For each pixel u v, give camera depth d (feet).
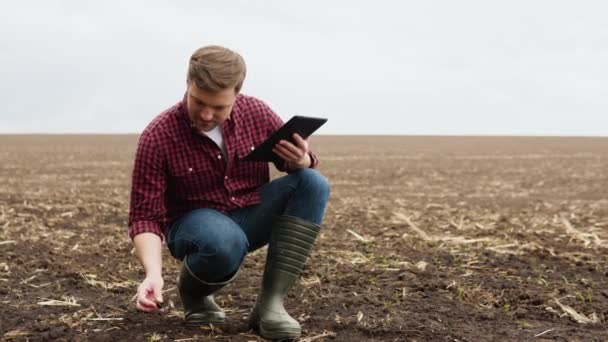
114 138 225.15
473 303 15.62
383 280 17.65
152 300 10.78
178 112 12.00
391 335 13.03
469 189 55.11
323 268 18.98
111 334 13.07
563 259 21.13
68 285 17.83
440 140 233.55
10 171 69.97
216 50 10.78
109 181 58.29
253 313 13.12
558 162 98.48
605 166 89.30
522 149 150.51
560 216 34.40
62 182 56.49
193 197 12.44
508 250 22.38
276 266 12.62
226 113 11.19
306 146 12.08
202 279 12.41
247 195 12.68
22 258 20.95
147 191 12.10
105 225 29.40
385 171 77.61
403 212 35.45
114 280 18.39
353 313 14.42
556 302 15.57
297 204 12.59
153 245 11.76
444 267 19.65
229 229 11.98
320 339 12.69
